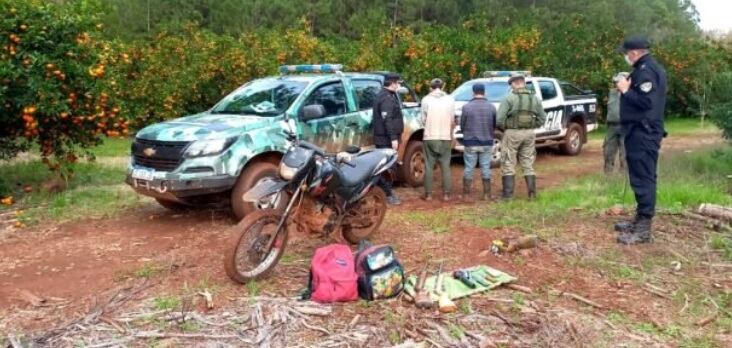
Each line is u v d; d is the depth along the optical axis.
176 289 4.95
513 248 5.77
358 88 8.59
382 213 6.27
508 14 34.34
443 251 5.89
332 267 4.65
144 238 6.56
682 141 15.88
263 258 5.09
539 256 5.70
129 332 4.14
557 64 18.97
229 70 15.72
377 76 9.10
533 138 8.27
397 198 8.30
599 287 5.03
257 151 6.95
